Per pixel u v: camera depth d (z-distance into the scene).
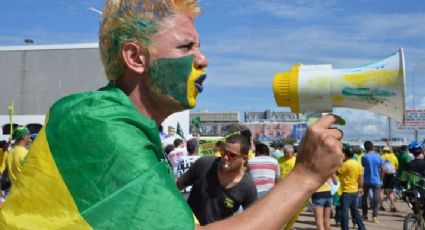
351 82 1.49
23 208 1.14
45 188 1.12
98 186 1.08
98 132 1.12
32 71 30.48
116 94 1.24
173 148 7.73
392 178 13.73
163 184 1.07
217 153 7.54
